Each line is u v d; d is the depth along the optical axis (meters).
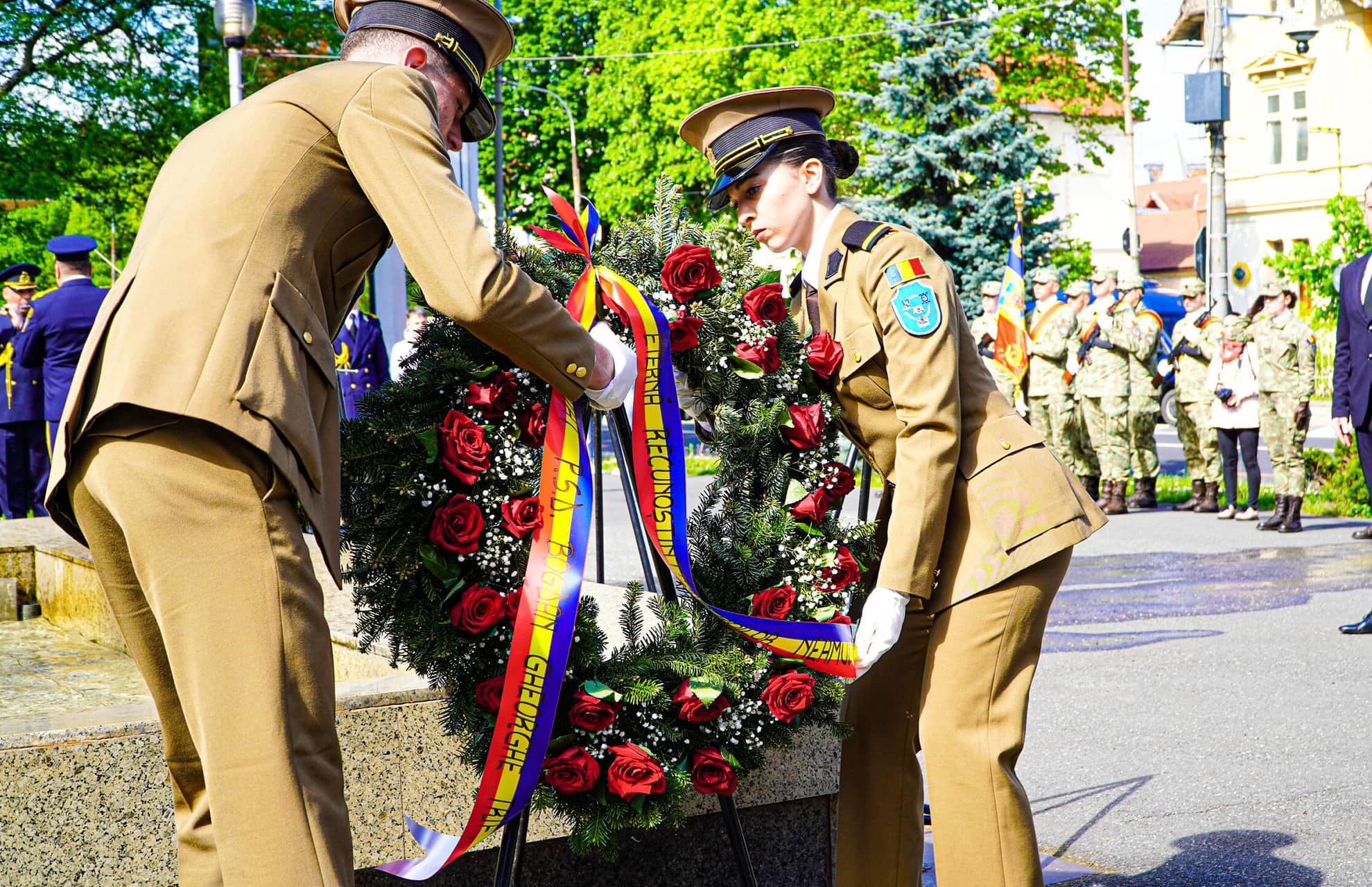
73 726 2.39
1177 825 3.87
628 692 2.45
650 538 2.47
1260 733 4.87
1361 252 23.27
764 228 2.74
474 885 2.77
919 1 20.45
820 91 2.70
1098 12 28.62
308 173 2.09
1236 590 8.07
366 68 2.17
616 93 29.72
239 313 2.00
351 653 3.66
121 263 29.30
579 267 2.64
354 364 10.64
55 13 19.25
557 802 2.49
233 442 1.99
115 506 1.99
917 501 2.47
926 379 2.48
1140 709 5.30
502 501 2.43
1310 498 12.23
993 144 20.02
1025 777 4.42
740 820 2.92
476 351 2.48
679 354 2.66
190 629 1.97
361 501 2.42
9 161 19.92
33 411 10.45
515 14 33.28
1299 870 3.47
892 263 2.57
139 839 2.41
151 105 19.91
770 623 2.54
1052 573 2.56
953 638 2.55
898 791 2.72
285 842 1.95
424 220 2.05
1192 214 52.34
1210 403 12.09
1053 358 13.03
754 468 2.69
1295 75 31.94
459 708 2.46
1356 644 6.44
